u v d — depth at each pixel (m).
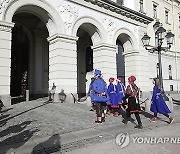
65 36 13.77
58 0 13.83
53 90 13.60
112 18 17.53
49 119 8.08
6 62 11.16
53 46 13.98
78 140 5.51
